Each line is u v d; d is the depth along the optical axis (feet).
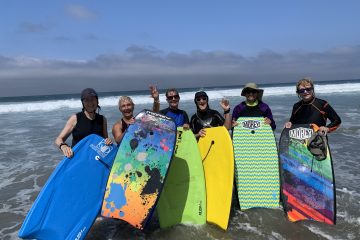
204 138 18.65
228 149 17.48
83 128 16.78
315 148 17.22
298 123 18.19
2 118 69.77
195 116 19.60
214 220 16.42
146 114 16.89
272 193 17.95
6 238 16.07
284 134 18.22
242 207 17.90
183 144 18.04
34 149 35.58
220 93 136.77
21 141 40.50
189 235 15.47
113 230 16.53
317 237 14.92
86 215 15.30
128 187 15.53
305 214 16.65
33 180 25.12
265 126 18.66
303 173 17.34
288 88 151.53
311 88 17.37
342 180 22.72
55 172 15.74
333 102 77.82
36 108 91.81
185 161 17.80
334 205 16.33
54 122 59.36
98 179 16.33
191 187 17.28
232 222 16.62
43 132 47.32
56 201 15.20
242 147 18.56
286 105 74.18
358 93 115.65
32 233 14.28
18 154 33.35
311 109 17.72
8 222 17.92
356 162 26.86
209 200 17.13
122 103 16.92
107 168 16.71
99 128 17.21
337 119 17.12
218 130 18.22
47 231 14.48
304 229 15.69
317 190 16.85
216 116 19.44
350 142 33.83
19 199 21.29
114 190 15.51
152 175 15.67
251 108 19.20
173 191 17.28
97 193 16.03
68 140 38.73
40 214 14.70
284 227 15.94
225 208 16.33
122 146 16.26
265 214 17.22
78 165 16.19
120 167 15.90
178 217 16.62
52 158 31.42
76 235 14.69
